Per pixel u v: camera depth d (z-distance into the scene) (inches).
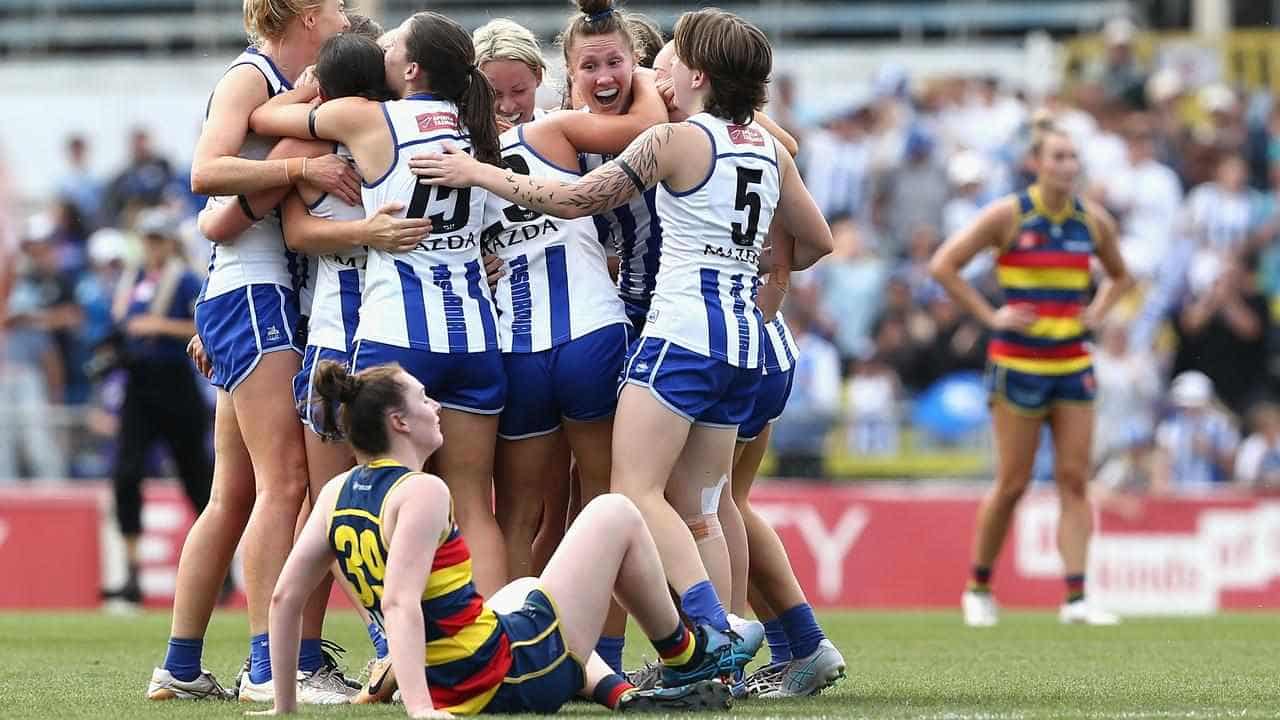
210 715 754.2
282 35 876.0
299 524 912.3
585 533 730.2
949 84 2556.6
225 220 855.7
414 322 813.9
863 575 1951.3
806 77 2645.2
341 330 839.7
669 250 829.8
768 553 890.1
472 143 834.8
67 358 2315.5
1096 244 1466.5
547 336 852.0
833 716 728.3
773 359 893.2
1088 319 1471.5
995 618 1571.1
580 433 870.4
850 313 2298.2
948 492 1959.9
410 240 813.9
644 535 739.4
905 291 2204.7
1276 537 1937.7
